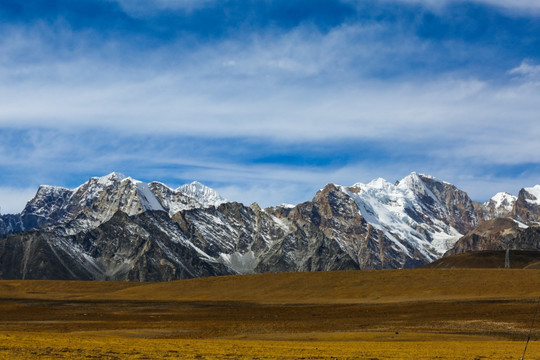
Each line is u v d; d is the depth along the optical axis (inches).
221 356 2255.2
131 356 2196.1
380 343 3169.3
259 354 2346.2
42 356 2114.9
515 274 7549.2
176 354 2287.2
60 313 6063.0
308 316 5423.2
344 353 2447.1
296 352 2460.6
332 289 7785.4
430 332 3996.1
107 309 6569.9
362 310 5743.1
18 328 4384.8
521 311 4990.2
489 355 2427.4
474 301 5994.1
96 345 2573.8
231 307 6589.6
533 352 2568.9
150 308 6638.8
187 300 7829.7
